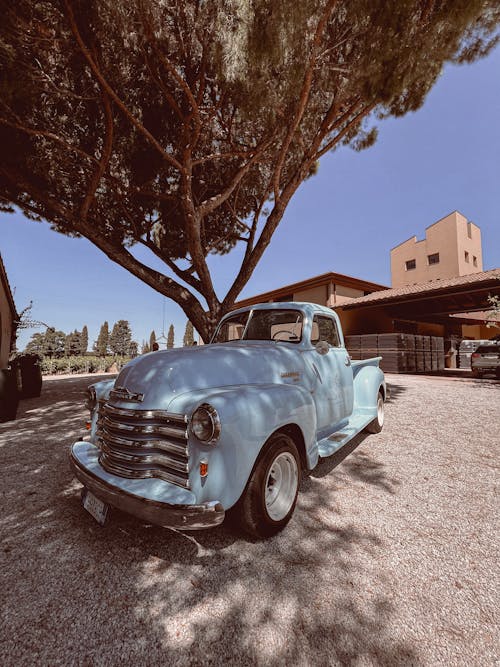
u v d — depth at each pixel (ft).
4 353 44.37
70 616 5.49
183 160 22.26
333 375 12.34
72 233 33.24
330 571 6.59
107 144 21.22
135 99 24.23
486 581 6.32
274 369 9.46
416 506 9.16
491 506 9.15
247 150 27.89
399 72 16.40
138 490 6.44
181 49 20.13
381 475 11.25
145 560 6.92
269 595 5.95
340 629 5.27
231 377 8.35
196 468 6.43
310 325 11.81
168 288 26.20
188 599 5.87
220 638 5.11
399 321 66.59
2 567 6.66
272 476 7.98
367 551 7.22
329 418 11.78
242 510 7.19
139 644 5.00
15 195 27.53
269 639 5.10
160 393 7.25
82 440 9.16
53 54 20.21
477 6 14.51
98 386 9.37
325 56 20.67
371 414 14.71
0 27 16.46
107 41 17.92
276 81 18.79
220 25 16.21
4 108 19.30
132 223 30.50
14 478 11.12
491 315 39.01
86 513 8.84
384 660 4.75
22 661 4.71
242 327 13.56
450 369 64.03
